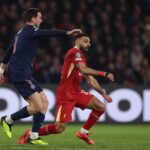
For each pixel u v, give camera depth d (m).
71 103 31.81
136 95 55.97
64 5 66.88
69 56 31.45
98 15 67.00
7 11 64.25
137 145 33.50
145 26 68.50
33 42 30.64
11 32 62.62
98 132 45.91
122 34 66.69
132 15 69.62
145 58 65.50
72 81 31.78
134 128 51.19
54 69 59.50
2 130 44.50
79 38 31.50
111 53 62.78
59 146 31.11
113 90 55.66
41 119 31.09
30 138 31.22
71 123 54.47
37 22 30.75
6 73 34.16
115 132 46.06
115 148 30.98
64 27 64.62
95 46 62.03
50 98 54.44
